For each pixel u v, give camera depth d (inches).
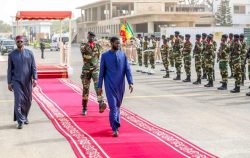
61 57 933.2
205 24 2615.7
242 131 356.2
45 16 810.2
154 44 910.4
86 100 425.4
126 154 281.4
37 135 341.4
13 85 371.9
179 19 2464.3
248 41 1489.9
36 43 2751.0
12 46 1985.7
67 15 824.9
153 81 759.1
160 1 2901.1
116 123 333.7
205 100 532.1
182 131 355.9
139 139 323.6
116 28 2915.8
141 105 494.6
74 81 764.6
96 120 400.5
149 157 274.8
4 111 456.4
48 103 502.9
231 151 293.7
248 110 458.9
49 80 778.2
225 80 634.8
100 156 276.5
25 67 371.2
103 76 347.9
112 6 3112.7
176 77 787.4
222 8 2615.7
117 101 339.3
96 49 418.6
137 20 2645.2
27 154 286.8
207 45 665.6
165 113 441.4
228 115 429.7
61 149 298.2
